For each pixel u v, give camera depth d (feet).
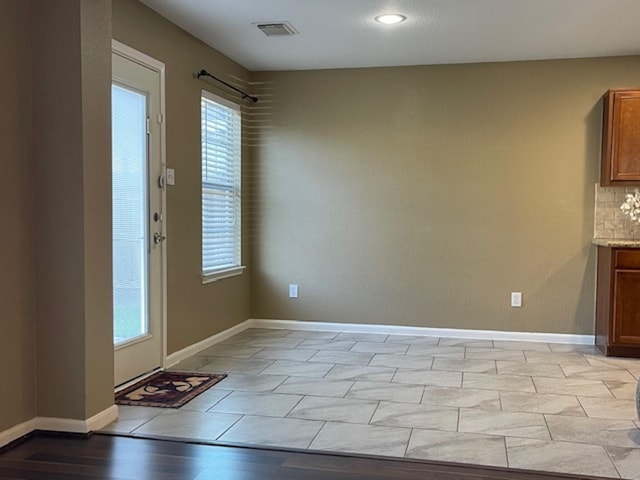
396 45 14.97
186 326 14.39
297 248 18.02
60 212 9.25
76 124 9.16
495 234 16.70
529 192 16.44
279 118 17.94
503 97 16.47
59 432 9.32
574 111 16.07
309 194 17.87
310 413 10.40
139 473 7.95
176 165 13.74
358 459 8.45
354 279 17.69
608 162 15.19
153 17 12.61
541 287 16.49
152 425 9.77
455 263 16.99
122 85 11.61
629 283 14.34
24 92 9.12
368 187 17.46
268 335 17.16
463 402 11.03
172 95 13.51
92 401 9.46
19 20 9.00
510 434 9.43
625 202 15.80
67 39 9.11
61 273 9.29
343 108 17.51
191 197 14.51
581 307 16.28
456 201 16.90
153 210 12.84
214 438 9.22
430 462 8.36
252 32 14.01
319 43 14.88
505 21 13.00
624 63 15.72
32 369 9.36
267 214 18.19
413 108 17.04
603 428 9.68
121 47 11.48
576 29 13.51
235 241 17.52
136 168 12.23
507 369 13.42
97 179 9.53
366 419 10.11
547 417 10.21
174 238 13.73
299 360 14.20
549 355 14.80
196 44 14.56
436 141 16.94
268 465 8.24
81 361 9.29
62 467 8.13
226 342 16.19
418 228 17.19
